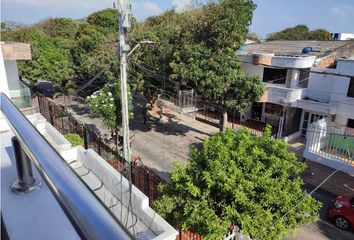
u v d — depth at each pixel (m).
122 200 5.76
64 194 0.61
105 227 0.50
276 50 19.30
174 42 14.41
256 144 6.01
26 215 1.36
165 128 17.62
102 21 36.72
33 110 9.47
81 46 21.22
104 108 11.12
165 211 5.43
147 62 14.86
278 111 17.94
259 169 5.39
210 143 5.91
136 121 18.69
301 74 16.34
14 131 1.09
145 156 13.45
